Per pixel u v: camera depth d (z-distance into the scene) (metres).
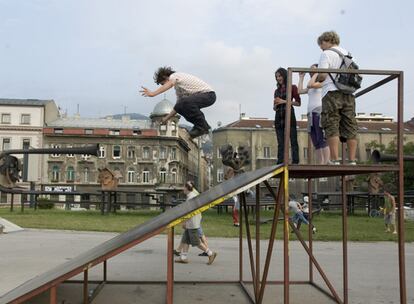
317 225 19.61
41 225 16.94
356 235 15.12
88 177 62.00
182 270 8.52
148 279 7.62
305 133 48.22
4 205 48.91
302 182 49.81
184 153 74.69
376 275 8.27
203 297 6.37
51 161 61.31
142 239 4.23
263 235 14.68
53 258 9.68
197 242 9.11
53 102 68.25
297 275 8.23
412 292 6.86
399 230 5.07
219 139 55.78
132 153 63.59
